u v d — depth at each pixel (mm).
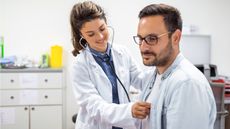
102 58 1465
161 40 941
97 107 1282
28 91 2893
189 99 885
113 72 1470
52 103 2951
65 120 3264
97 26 1294
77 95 1397
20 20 3201
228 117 2697
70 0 3246
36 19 3225
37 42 3250
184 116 882
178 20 964
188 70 959
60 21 3260
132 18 3361
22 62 3129
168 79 998
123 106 1179
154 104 1031
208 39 3451
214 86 2236
